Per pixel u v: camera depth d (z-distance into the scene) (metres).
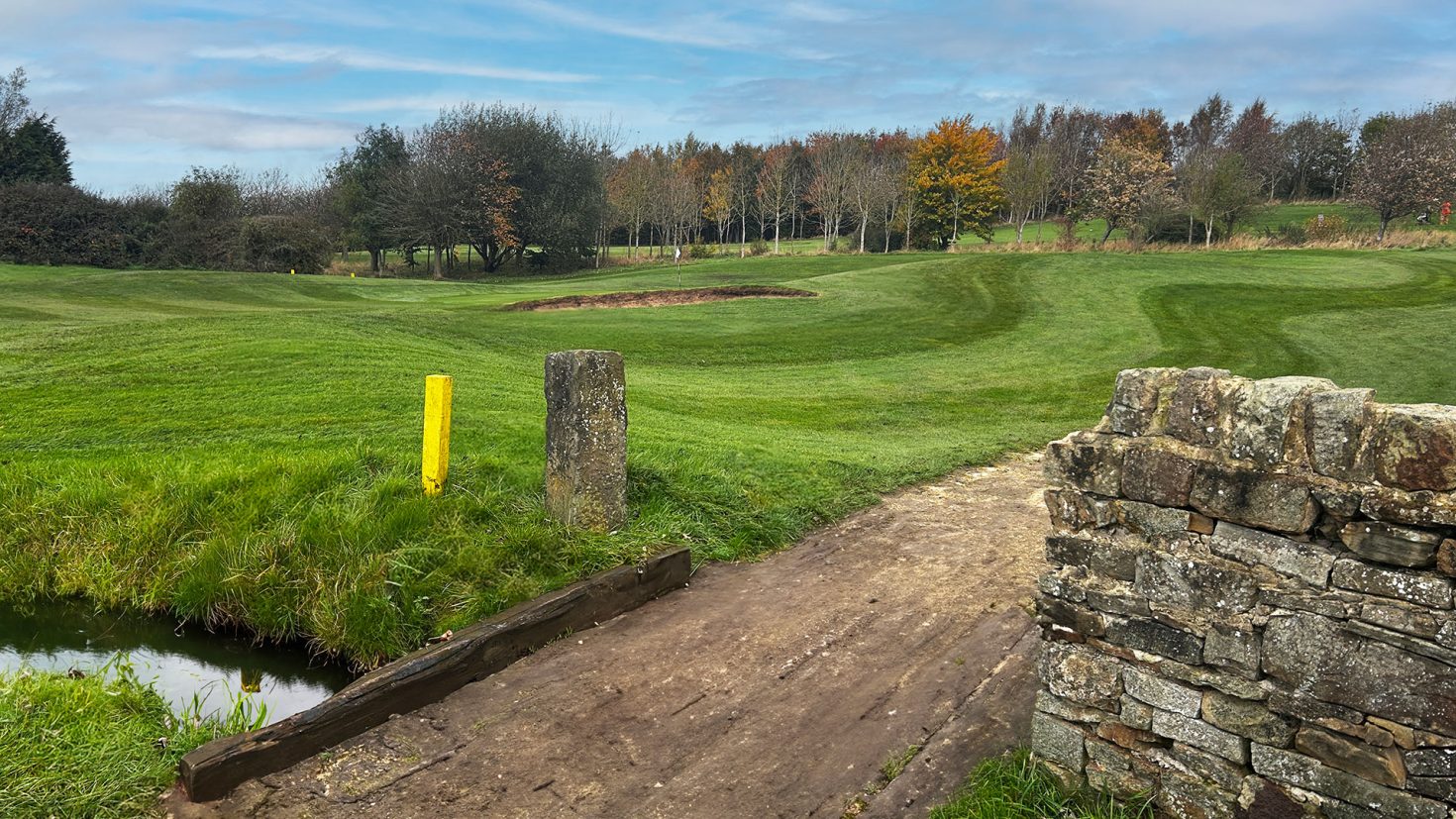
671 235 86.62
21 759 4.00
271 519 6.58
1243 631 3.43
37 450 8.55
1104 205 55.16
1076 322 25.64
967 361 20.86
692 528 7.21
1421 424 3.03
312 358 13.16
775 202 78.00
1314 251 42.09
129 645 6.00
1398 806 3.11
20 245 44.84
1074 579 3.96
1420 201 48.56
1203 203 50.59
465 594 5.81
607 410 6.61
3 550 6.88
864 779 4.21
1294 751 3.37
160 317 21.19
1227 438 3.52
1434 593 3.02
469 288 39.19
